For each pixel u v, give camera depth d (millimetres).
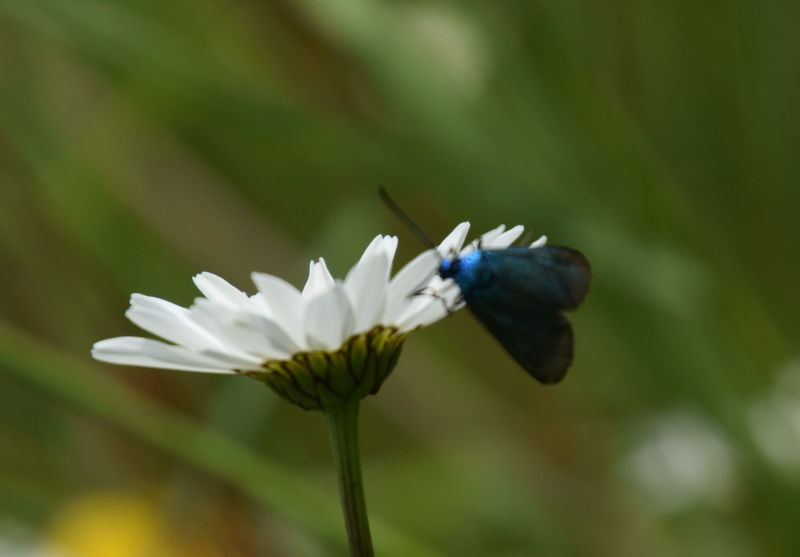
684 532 548
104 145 594
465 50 502
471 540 557
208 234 596
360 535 368
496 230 372
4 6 482
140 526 472
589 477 608
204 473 469
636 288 505
